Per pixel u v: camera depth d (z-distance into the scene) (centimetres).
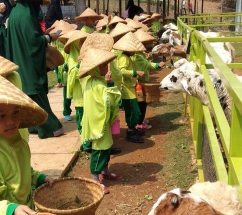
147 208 450
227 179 274
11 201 254
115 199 471
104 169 510
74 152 579
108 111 455
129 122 635
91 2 3378
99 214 441
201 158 491
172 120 748
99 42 498
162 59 1309
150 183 505
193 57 623
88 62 457
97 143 468
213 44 748
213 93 367
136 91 632
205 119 405
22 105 234
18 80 323
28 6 616
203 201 195
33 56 612
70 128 692
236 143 244
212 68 499
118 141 650
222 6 2528
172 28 1262
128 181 513
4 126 246
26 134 320
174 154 585
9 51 630
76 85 606
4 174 253
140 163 564
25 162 268
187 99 766
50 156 570
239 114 238
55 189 301
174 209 194
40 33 633
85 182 306
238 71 976
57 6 1277
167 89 557
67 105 730
